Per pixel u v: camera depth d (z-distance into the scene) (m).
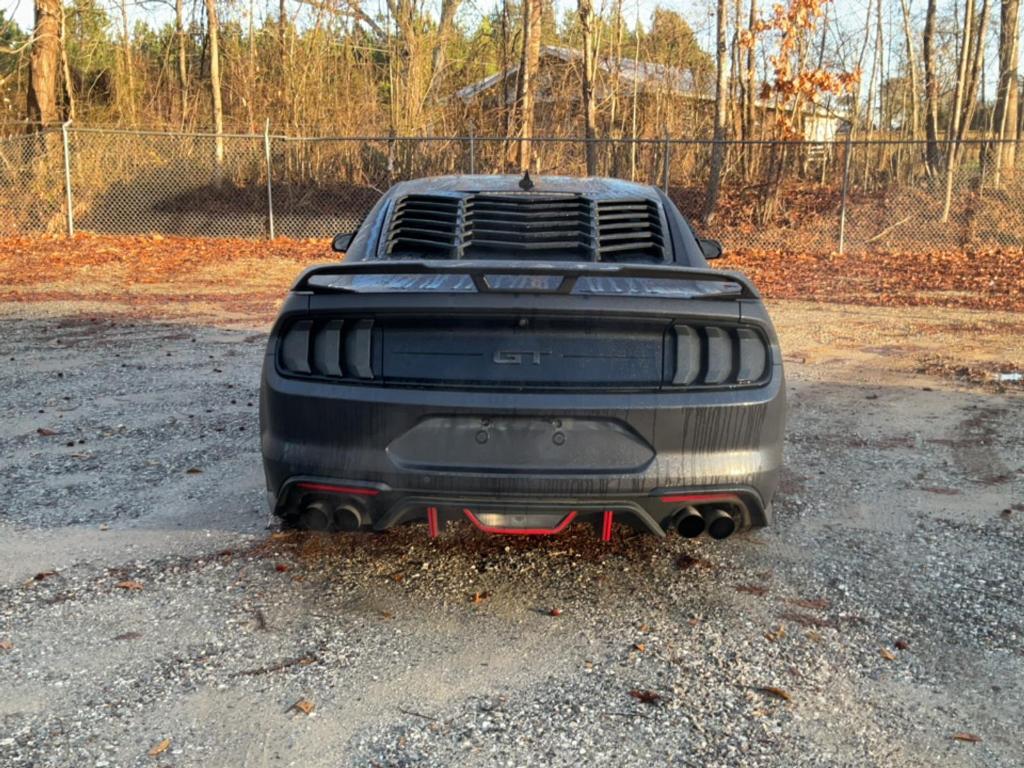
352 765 2.37
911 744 2.49
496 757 2.41
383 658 2.92
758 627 3.15
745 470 3.07
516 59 29.70
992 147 21.34
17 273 12.70
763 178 21.42
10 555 3.65
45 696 2.66
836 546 3.84
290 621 3.15
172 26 32.19
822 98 22.16
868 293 11.79
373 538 3.88
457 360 3.02
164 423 5.57
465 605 3.30
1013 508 4.26
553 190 4.25
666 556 3.74
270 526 3.97
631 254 3.91
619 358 3.03
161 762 2.37
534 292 2.97
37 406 5.94
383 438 3.02
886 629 3.13
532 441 3.01
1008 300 11.05
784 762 2.40
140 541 3.81
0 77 20.67
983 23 23.00
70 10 26.42
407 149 21.89
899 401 6.31
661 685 2.77
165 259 14.55
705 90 26.73
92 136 19.05
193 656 2.91
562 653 2.96
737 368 3.08
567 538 3.91
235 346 8.05
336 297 3.06
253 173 22.30
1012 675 2.84
